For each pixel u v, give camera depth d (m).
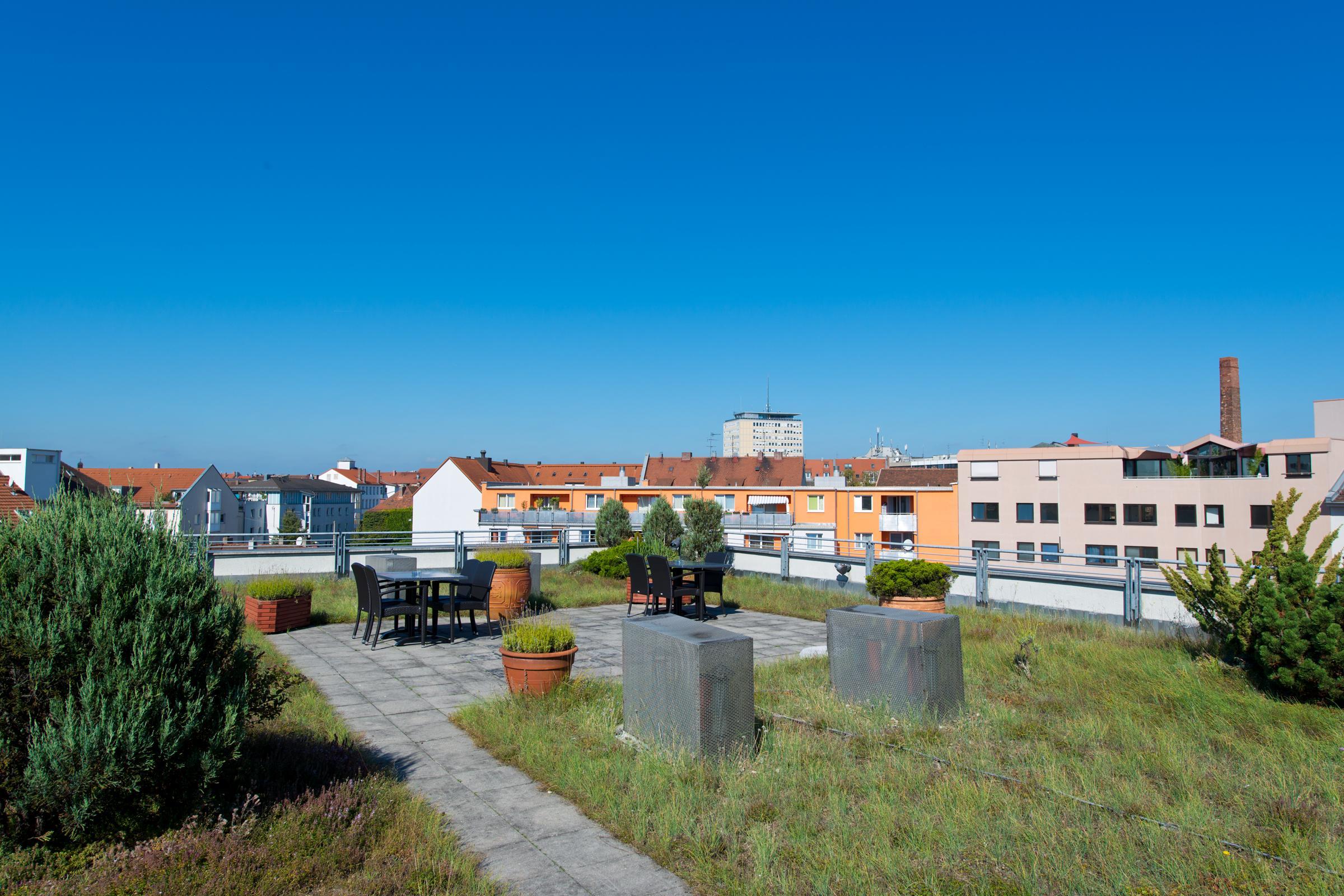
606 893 3.83
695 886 3.89
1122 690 7.38
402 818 4.54
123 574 4.11
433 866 3.97
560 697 7.03
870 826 4.39
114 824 3.98
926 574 11.37
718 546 20.73
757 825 4.43
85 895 3.46
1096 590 11.77
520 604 12.95
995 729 6.24
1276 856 4.02
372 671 8.85
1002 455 55.03
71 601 3.98
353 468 140.50
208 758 4.15
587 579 17.19
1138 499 50.25
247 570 16.38
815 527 56.62
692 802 4.74
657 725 5.83
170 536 4.47
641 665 6.08
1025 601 12.77
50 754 3.73
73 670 3.92
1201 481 48.09
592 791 4.97
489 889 3.79
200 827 4.12
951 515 56.59
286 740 5.71
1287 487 45.03
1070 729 6.23
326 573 16.91
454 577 11.04
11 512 4.38
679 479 68.38
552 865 4.11
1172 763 5.37
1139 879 3.79
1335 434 45.28
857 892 3.69
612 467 72.31
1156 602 11.06
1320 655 6.65
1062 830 4.29
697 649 5.48
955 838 4.23
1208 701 6.86
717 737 5.50
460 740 6.29
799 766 5.38
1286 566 7.21
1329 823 4.39
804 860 4.03
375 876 3.85
